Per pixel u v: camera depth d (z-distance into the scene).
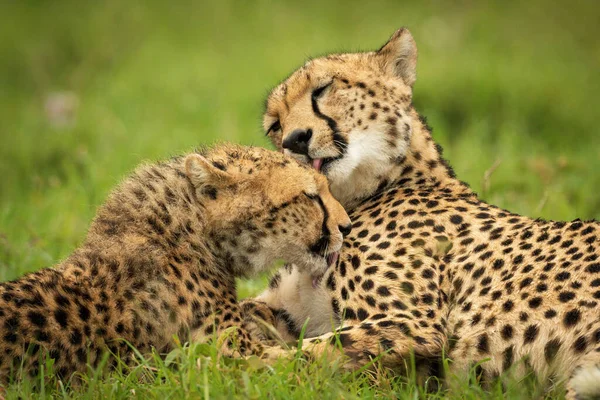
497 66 22.19
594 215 12.74
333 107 9.49
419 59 22.84
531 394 7.35
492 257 8.17
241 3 30.58
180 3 30.95
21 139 19.20
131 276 7.86
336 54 10.21
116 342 7.63
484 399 6.99
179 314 7.89
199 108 19.94
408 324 7.94
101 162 15.09
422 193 9.29
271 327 7.69
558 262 7.74
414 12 28.98
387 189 9.55
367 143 9.47
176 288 7.97
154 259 7.98
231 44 27.19
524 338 7.55
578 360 7.17
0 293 7.32
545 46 25.81
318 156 9.41
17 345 7.22
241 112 19.42
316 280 8.90
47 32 30.44
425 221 8.73
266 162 8.74
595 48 25.94
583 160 14.94
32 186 15.09
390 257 8.49
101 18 30.59
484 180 11.43
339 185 9.54
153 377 7.47
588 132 18.53
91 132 18.83
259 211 8.55
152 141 17.20
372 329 7.91
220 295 8.35
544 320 7.50
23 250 11.24
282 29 28.16
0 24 31.53
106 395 7.01
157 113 20.45
